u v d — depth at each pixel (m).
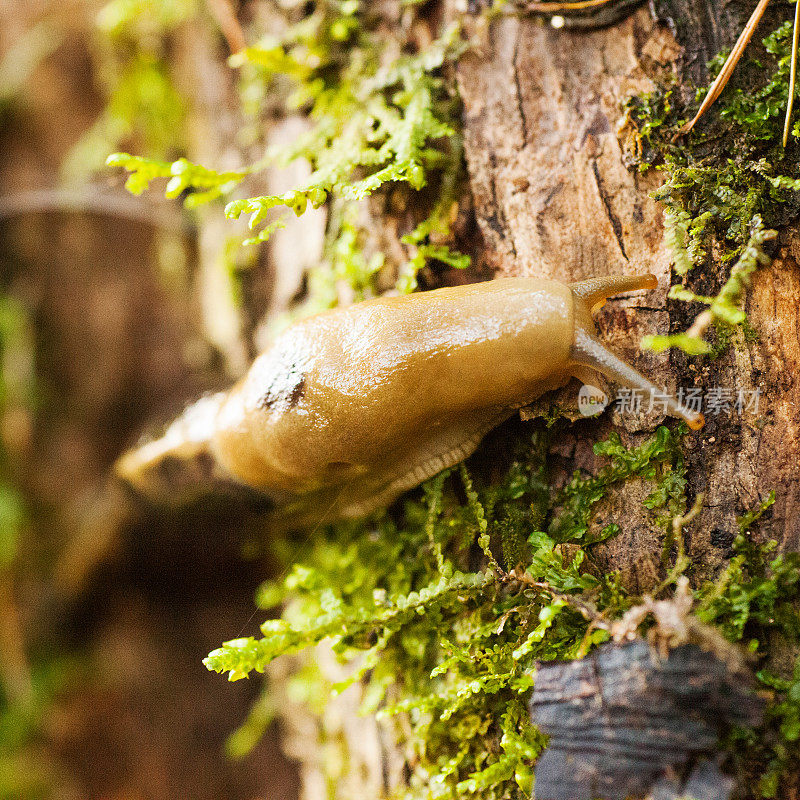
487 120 0.44
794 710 0.40
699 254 0.42
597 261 0.43
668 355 0.42
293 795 0.53
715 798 0.39
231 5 0.50
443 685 0.44
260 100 0.49
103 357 0.61
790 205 0.42
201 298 0.57
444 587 0.43
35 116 0.64
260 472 0.45
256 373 0.44
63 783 0.58
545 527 0.43
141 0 0.55
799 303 0.42
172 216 0.57
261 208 0.42
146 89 0.57
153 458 0.49
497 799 0.42
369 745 0.46
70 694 0.59
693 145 0.42
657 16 0.43
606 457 0.43
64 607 0.59
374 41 0.46
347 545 0.47
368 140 0.45
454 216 0.45
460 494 0.44
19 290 0.63
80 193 0.59
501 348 0.42
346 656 0.45
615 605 0.41
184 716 0.56
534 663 0.41
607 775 0.39
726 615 0.41
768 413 0.42
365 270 0.46
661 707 0.39
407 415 0.42
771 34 0.42
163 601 0.56
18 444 0.62
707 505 0.42
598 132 0.43
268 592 0.50
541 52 0.44
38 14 0.63
